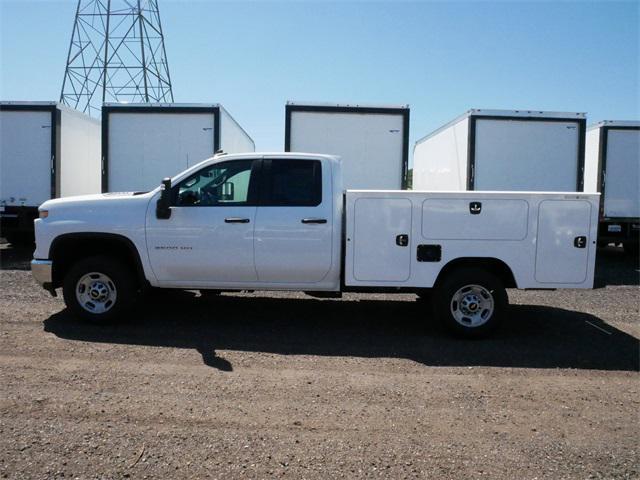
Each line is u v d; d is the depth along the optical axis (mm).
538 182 12516
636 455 3689
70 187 14078
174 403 4363
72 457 3477
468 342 6344
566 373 5332
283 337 6367
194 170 6691
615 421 4230
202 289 6797
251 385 4797
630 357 5852
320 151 12008
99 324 6660
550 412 4383
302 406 4371
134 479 3250
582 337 6621
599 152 13680
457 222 6391
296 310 7738
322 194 6559
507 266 6422
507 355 5863
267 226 6500
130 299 6652
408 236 6418
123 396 4477
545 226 6379
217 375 5027
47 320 6832
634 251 15062
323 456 3574
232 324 6887
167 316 7215
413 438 3871
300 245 6496
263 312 7574
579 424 4168
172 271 6641
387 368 5359
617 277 11258
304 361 5508
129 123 12727
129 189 12766
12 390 4535
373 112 11992
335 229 6520
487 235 6387
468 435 3939
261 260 6539
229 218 6520
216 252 6547
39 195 13266
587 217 6379
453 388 4863
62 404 4281
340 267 6609
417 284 6453
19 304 7605
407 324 7102
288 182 6625
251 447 3670
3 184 13234
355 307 8008
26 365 5160
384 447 3725
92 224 6605
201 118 12672
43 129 13211
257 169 6648
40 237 6703
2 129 13203
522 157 12500
